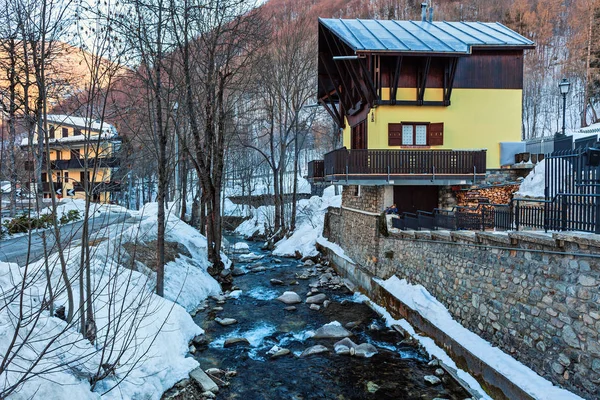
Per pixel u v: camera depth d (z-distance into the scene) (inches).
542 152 751.1
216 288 616.1
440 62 641.0
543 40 2178.9
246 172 1561.3
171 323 376.2
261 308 542.6
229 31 673.6
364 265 655.8
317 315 514.9
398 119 631.8
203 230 855.1
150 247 558.6
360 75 663.8
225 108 895.7
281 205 1130.7
